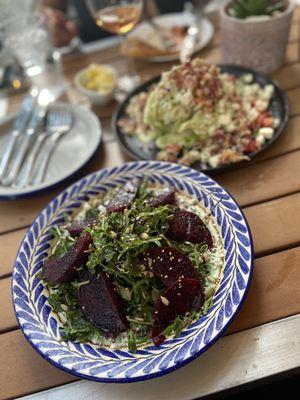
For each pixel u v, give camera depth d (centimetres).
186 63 99
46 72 139
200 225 74
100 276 68
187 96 95
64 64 147
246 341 65
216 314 62
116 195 84
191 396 61
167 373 58
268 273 73
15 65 143
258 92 105
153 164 90
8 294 81
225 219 74
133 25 126
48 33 140
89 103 126
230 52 119
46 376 67
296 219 80
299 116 101
